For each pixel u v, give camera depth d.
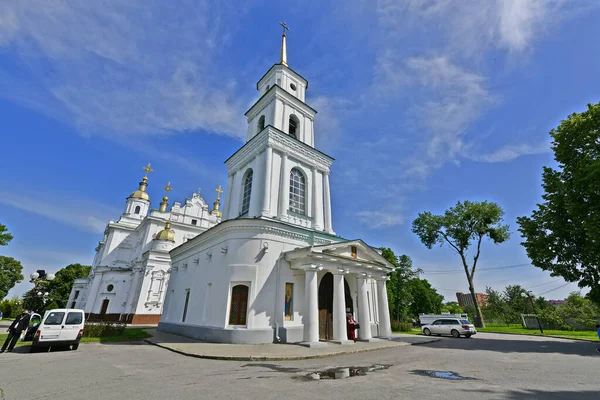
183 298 20.86
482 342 18.44
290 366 9.22
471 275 37.66
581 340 20.61
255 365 9.34
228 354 10.91
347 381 7.09
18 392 6.11
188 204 43.66
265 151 19.77
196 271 19.64
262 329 14.30
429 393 5.97
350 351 12.40
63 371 8.26
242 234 16.14
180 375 7.73
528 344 17.14
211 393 5.98
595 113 18.53
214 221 45.44
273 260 16.00
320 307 16.92
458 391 6.13
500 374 8.02
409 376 7.71
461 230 38.19
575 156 19.20
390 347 14.57
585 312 36.38
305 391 6.13
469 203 38.91
